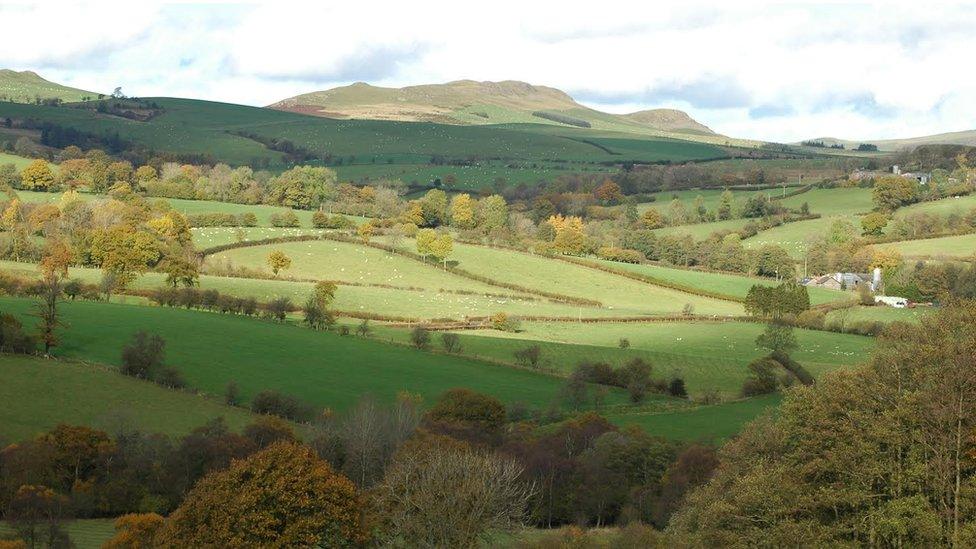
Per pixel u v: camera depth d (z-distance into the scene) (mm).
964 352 49688
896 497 47750
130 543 55125
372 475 72750
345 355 117500
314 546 50750
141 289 139875
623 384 115562
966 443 48250
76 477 70875
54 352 101250
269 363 110000
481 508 54594
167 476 72250
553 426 94938
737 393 113750
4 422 80812
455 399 96938
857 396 52531
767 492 49000
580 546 58094
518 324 142375
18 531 56781
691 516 55656
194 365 104562
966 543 43438
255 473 50969
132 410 87312
